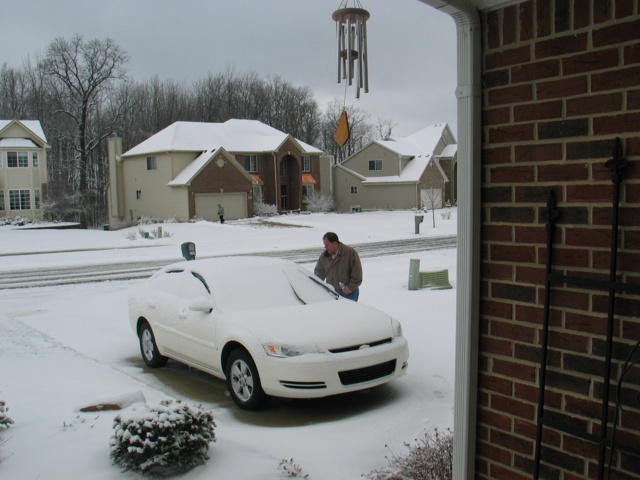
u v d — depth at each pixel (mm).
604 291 2584
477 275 3053
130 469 4066
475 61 2984
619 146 2494
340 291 8391
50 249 27031
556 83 2711
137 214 49094
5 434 4801
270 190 52469
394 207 56312
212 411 6160
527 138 2832
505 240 2953
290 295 7215
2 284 16578
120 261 22578
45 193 49812
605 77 2549
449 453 4246
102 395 6125
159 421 4082
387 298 12148
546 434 2830
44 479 3936
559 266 2738
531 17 2793
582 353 2672
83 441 4625
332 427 5551
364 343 6188
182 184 44062
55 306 12961
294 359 5832
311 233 34188
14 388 6418
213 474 4094
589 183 2619
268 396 6051
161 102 74688
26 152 48594
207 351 6809
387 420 5688
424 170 56000
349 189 58844
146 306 8031
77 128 61938
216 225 39750
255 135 53781
